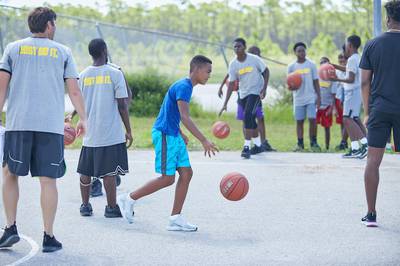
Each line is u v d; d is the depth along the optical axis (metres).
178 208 10.57
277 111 27.09
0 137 9.59
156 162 10.48
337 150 19.19
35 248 9.60
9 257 9.18
